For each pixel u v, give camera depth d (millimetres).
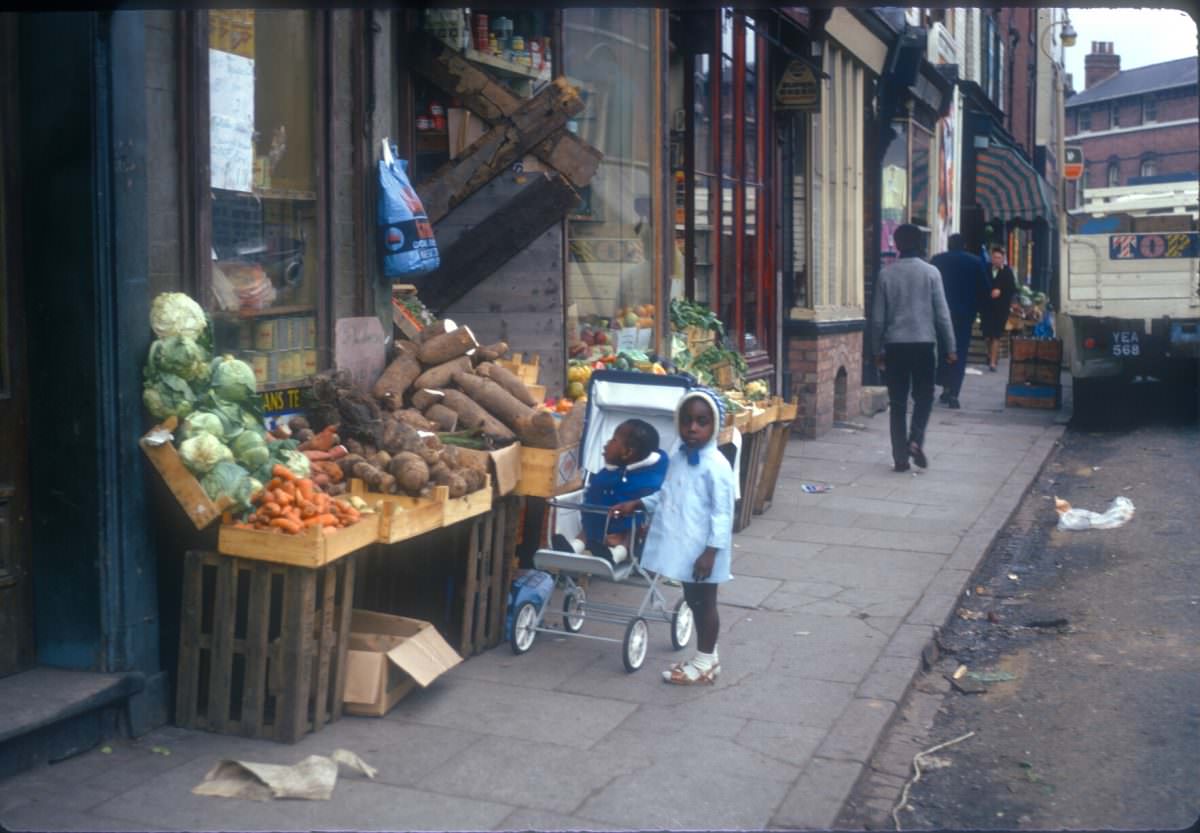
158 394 4867
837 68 14711
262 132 5871
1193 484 11492
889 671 6020
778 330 13359
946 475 11547
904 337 11438
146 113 4910
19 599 4867
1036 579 8352
